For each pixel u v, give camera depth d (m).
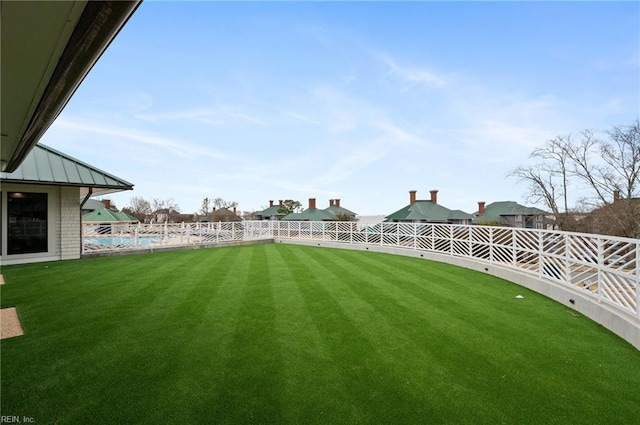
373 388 2.87
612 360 3.43
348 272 8.30
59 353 3.55
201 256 11.41
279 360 3.40
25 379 3.00
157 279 7.36
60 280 7.25
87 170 10.69
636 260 3.96
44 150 10.45
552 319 4.71
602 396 2.76
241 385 2.92
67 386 2.89
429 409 2.58
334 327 4.36
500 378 3.05
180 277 7.58
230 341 3.89
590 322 4.60
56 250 10.31
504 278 7.51
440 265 9.51
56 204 10.30
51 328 4.29
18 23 1.77
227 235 16.28
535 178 22.83
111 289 6.41
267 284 6.88
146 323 4.49
